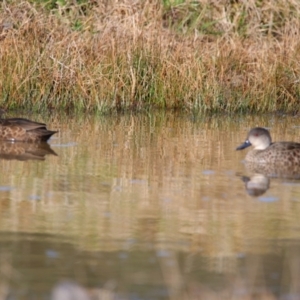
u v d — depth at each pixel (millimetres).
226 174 13062
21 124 15688
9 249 9250
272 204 11234
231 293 8047
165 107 21094
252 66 21703
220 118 19734
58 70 20578
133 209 10922
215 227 10164
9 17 21656
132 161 13930
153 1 23531
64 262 8875
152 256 9102
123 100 20719
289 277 8523
